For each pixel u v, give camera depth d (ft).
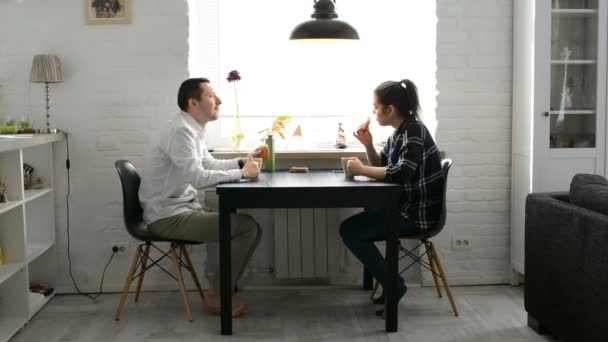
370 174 11.76
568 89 13.42
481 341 11.09
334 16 12.45
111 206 14.05
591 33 13.37
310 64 15.11
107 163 13.96
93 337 11.44
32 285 13.79
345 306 13.08
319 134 15.19
